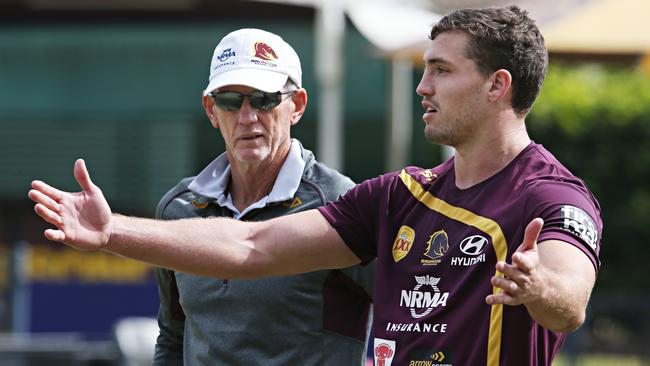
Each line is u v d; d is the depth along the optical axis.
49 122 53.97
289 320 13.94
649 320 39.78
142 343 29.69
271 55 14.44
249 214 14.41
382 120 52.94
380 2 35.22
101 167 54.09
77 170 11.29
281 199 14.22
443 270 11.12
